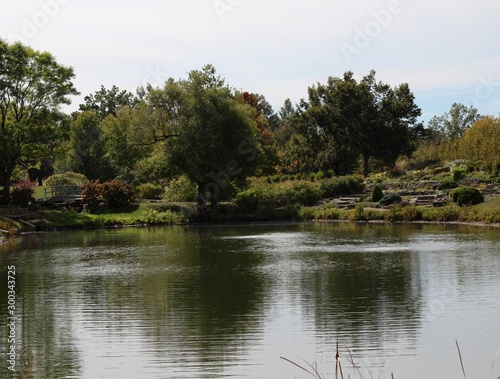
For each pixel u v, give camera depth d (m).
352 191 47.88
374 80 66.56
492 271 17.78
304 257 22.30
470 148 52.19
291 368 10.02
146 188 52.75
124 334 12.04
